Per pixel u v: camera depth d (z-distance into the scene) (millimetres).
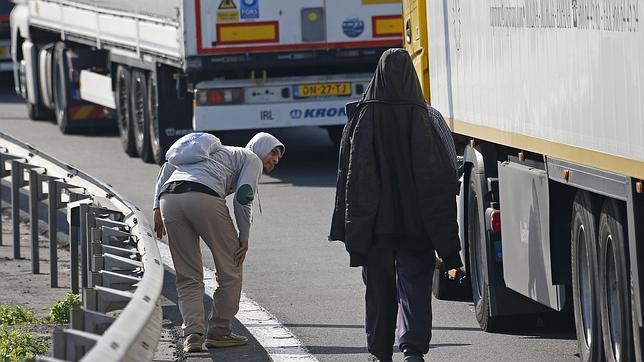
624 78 22516
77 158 74375
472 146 32844
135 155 74938
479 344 30297
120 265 28250
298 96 63875
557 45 26062
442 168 24906
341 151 25469
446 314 34188
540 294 28688
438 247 24812
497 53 30047
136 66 71625
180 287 30266
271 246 45500
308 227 49375
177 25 63219
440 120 25297
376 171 24938
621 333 23969
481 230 31984
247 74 65188
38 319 33125
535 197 28453
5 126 94812
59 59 88188
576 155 25188
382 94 25094
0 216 47406
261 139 30625
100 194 38844
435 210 24844
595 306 25672
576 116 25094
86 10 80188
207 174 29922
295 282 38812
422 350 25172
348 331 31859
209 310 34969
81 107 87250
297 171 66438
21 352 28234
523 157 29438
